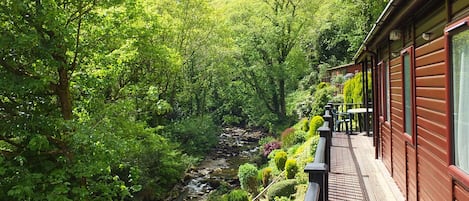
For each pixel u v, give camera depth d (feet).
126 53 27.04
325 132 18.92
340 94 65.21
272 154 52.85
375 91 27.30
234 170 53.98
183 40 60.70
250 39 83.46
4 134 20.77
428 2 11.59
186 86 68.39
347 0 67.41
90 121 23.29
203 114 76.84
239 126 94.32
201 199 42.78
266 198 32.96
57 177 20.22
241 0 86.38
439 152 11.24
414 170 15.07
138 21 29.12
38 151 21.54
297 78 92.63
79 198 21.93
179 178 48.67
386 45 22.30
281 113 86.43
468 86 8.71
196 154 61.46
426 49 12.50
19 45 18.56
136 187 25.68
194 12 60.80
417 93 13.91
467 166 8.90
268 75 85.20
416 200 14.66
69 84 23.40
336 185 19.77
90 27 24.00
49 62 20.36
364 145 31.22
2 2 18.89
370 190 18.86
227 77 81.92
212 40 66.80
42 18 19.25
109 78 24.80
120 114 26.50
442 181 11.06
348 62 87.35
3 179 19.60
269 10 85.15
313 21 86.33
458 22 8.62
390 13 13.03
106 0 22.84
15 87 19.19
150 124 56.34
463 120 9.11
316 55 95.66
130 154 35.27
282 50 85.66
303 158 35.50
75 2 21.97
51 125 21.01
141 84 36.24
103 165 21.53
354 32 73.41
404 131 16.75
